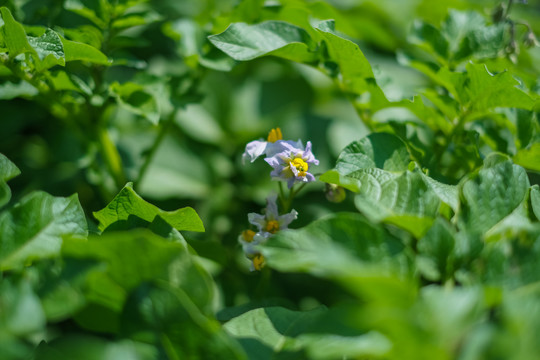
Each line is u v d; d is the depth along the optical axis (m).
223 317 0.49
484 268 0.42
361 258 0.41
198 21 0.68
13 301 0.38
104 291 0.41
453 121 0.54
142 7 0.64
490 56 0.57
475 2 0.79
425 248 0.42
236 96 0.76
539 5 0.99
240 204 0.68
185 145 0.71
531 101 0.50
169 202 0.66
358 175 0.45
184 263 0.41
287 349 0.42
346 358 0.41
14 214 0.44
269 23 0.53
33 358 0.39
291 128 0.73
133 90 0.54
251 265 0.52
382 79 0.56
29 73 0.51
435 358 0.37
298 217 0.63
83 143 0.60
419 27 0.58
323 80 0.77
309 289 0.62
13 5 0.55
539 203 0.46
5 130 0.67
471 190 0.45
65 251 0.41
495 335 0.37
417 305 0.38
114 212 0.46
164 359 0.40
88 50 0.50
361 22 0.77
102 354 0.38
